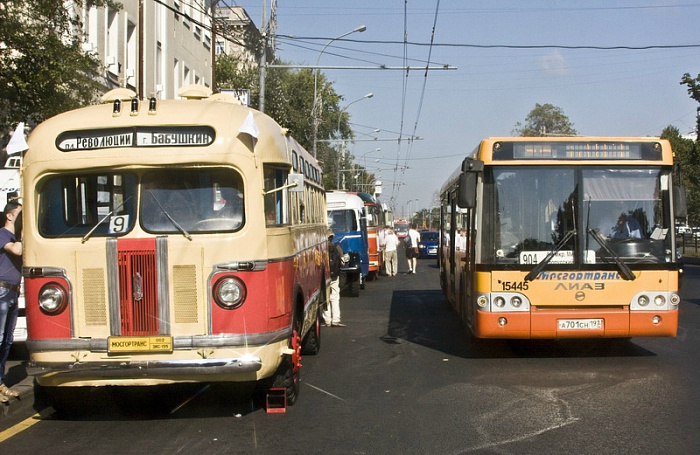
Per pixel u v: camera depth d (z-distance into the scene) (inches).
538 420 265.7
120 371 245.8
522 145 366.6
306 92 1684.3
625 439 240.2
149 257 253.4
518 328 358.6
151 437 251.0
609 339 445.7
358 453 229.1
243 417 276.7
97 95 487.8
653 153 366.6
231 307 251.6
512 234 363.3
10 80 416.8
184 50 1227.9
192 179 258.7
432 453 228.4
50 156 258.7
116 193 259.3
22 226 272.2
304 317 337.1
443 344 446.9
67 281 255.6
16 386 314.7
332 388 326.0
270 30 890.7
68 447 240.4
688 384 322.3
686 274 1039.0
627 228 361.7
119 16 905.5
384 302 712.4
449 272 568.7
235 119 261.0
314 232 413.4
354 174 3051.2
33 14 430.6
